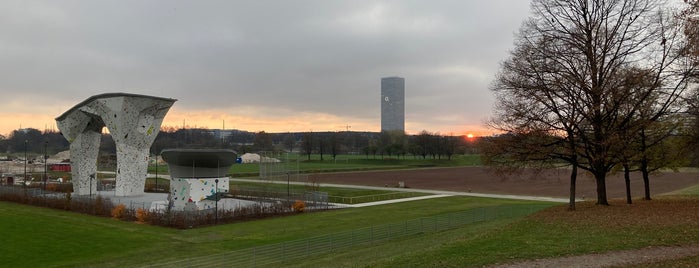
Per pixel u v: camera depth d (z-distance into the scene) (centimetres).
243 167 14888
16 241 3678
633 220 2930
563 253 2142
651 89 3459
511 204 5969
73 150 6700
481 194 7644
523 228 2845
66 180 9575
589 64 3659
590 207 3847
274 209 5134
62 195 6406
